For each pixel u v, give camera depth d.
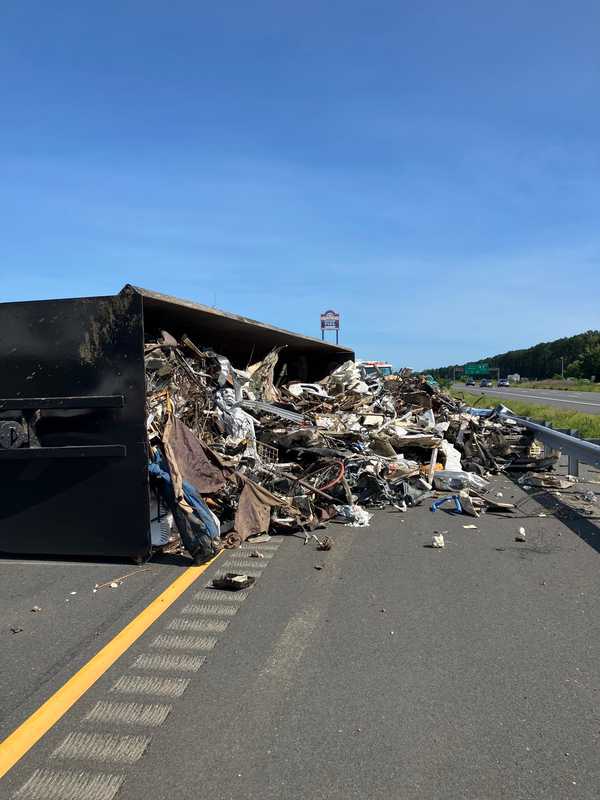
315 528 7.36
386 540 6.82
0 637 4.36
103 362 5.93
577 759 2.93
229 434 8.47
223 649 4.12
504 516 7.95
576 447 9.91
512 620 4.54
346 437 10.00
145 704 3.46
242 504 6.93
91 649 4.16
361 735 3.14
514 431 13.84
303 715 3.33
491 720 3.26
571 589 5.17
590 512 8.05
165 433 6.45
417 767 2.88
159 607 4.88
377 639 4.24
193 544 5.98
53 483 6.08
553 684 3.62
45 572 5.81
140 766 2.92
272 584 5.39
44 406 5.99
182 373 8.30
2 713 3.39
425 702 3.44
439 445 10.79
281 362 15.14
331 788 2.75
